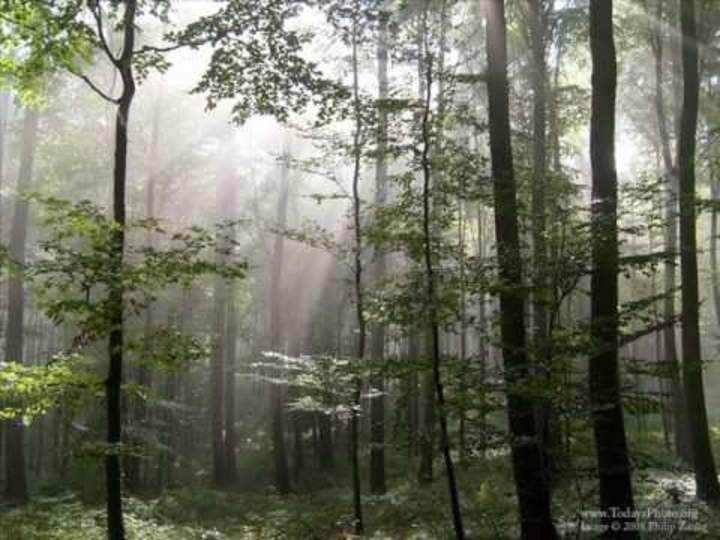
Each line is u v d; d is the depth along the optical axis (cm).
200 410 3158
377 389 1351
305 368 1122
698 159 1652
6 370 694
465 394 722
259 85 870
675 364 727
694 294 1202
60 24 766
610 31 862
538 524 779
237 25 823
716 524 906
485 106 1803
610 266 749
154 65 825
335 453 2742
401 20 1077
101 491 1730
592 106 859
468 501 1274
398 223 913
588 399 695
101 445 670
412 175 888
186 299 2645
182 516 1427
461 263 809
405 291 798
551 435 764
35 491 1891
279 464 2023
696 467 1163
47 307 693
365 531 1115
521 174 1073
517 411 781
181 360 746
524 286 752
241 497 1822
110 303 667
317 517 1288
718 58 1705
